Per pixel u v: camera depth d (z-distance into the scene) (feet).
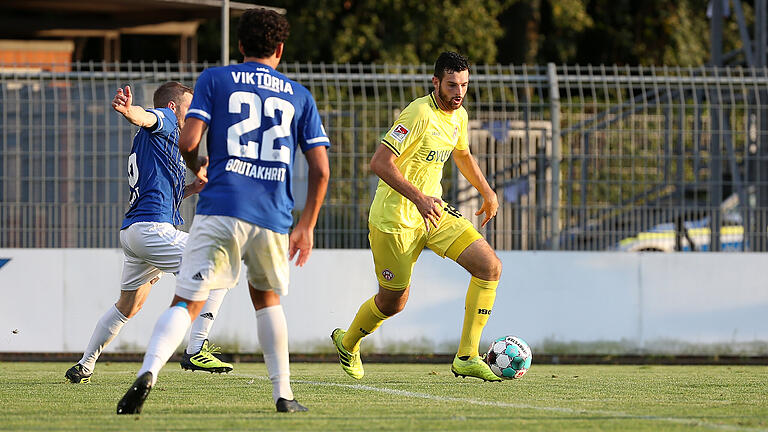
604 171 121.49
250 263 54.24
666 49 338.13
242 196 52.47
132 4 197.36
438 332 118.93
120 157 118.11
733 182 123.24
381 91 120.06
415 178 77.25
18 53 203.92
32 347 117.29
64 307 117.80
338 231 119.03
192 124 52.47
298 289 118.21
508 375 83.56
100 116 118.21
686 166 127.24
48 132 118.21
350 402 65.62
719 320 120.98
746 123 122.52
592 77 121.49
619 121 122.01
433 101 76.54
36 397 67.77
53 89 118.11
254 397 68.13
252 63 54.24
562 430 50.60
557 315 119.65
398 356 121.90
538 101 123.13
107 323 78.54
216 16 207.10
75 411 58.29
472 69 120.67
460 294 119.34
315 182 54.39
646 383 85.10
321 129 55.01
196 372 94.48
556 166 120.16
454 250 77.92
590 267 119.96
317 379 87.86
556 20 319.88
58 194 118.32
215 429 49.42
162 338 53.57
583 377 93.25
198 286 52.85
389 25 295.48
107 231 118.42
